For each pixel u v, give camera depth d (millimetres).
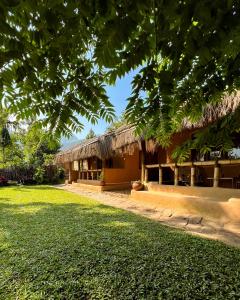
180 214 5941
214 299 2234
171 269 2807
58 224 5008
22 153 17703
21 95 1619
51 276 2699
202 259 3084
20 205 7699
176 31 1317
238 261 3023
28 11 1221
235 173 7520
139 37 1367
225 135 1972
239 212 4844
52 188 15211
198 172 8094
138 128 1929
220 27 1247
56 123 1798
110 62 1334
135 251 3371
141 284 2490
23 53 1365
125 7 1172
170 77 1616
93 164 15914
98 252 3348
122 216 5828
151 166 8625
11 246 3668
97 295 2332
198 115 2172
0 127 10586
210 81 1899
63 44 1433
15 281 2627
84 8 1199
